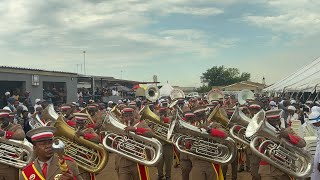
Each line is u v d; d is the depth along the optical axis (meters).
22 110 13.63
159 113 12.27
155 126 11.01
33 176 4.22
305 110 18.22
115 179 12.27
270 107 20.00
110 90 39.50
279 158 6.84
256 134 6.81
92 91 36.16
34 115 10.00
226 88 70.00
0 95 22.70
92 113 13.83
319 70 23.06
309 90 21.69
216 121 9.87
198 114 9.03
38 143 4.25
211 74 109.31
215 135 7.90
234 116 8.61
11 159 7.21
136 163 8.05
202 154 8.05
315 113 8.13
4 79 22.27
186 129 7.98
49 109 9.02
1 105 20.86
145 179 8.09
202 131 7.97
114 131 7.92
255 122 7.00
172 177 12.08
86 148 7.62
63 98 27.72
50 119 8.94
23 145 7.10
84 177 7.62
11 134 7.22
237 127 8.65
